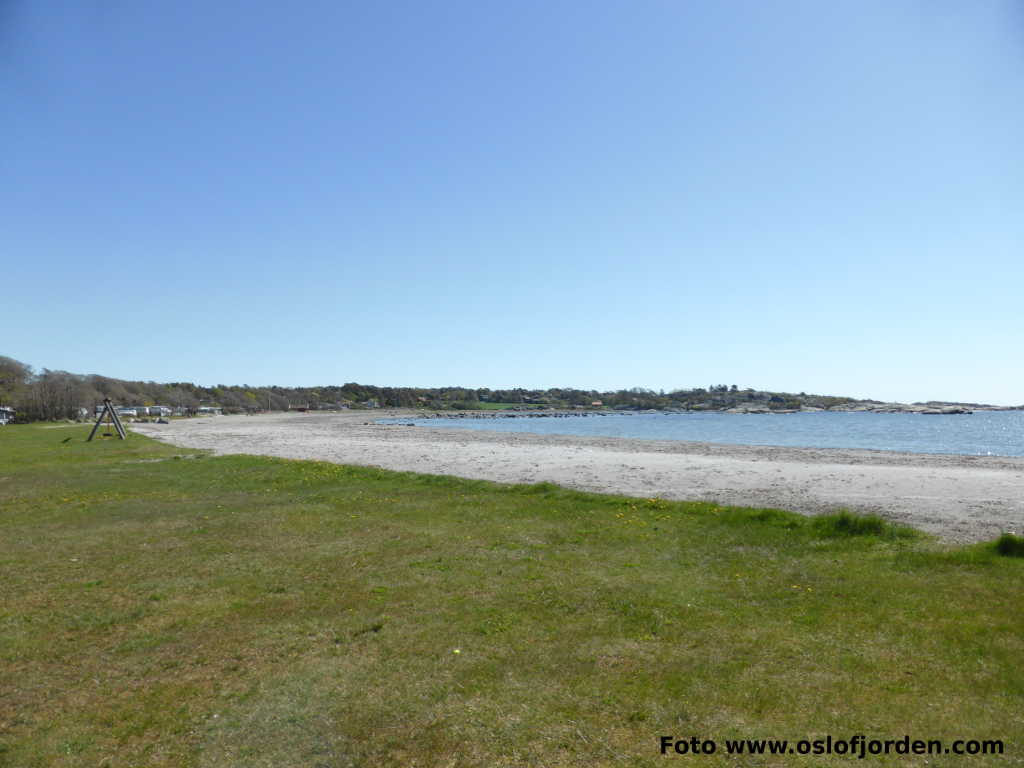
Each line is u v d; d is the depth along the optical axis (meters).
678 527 11.72
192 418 132.25
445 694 5.19
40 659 6.20
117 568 9.62
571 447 38.41
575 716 4.75
